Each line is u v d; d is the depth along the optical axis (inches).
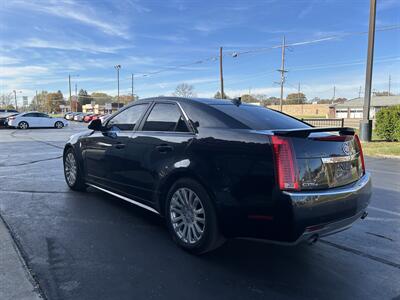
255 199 128.7
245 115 158.1
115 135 198.4
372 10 647.8
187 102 167.0
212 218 140.7
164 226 183.6
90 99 5423.2
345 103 2815.0
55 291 118.4
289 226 123.4
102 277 129.0
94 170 219.9
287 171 125.0
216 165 139.3
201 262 144.0
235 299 117.6
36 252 148.0
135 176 181.2
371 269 142.0
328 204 129.8
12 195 237.8
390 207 230.2
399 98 2586.1
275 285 127.7
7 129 1216.2
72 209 208.1
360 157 157.6
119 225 183.3
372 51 656.4
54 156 450.3
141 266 138.9
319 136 134.2
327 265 144.8
